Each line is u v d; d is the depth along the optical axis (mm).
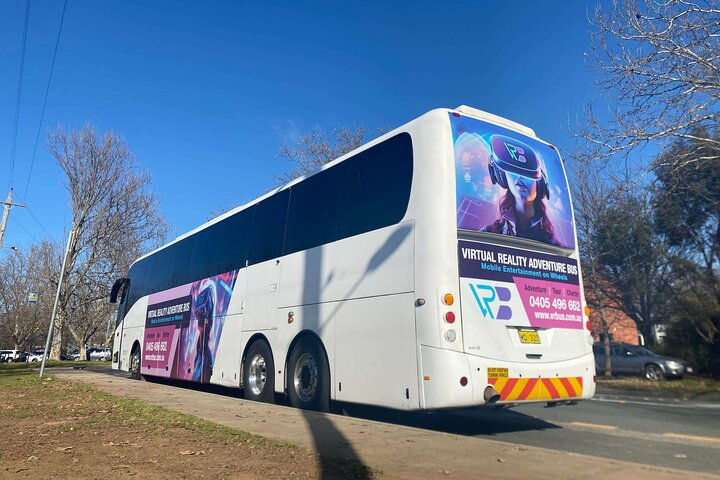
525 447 5652
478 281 6676
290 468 4762
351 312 7695
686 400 12609
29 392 11617
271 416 7777
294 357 9000
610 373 20906
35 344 68750
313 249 8891
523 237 7227
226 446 5688
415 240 6805
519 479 4391
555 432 7555
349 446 5680
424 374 6316
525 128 8000
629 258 22328
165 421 7312
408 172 7223
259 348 10164
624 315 28875
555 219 7723
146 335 16469
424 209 6793
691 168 15328
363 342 7359
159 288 16047
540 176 7750
